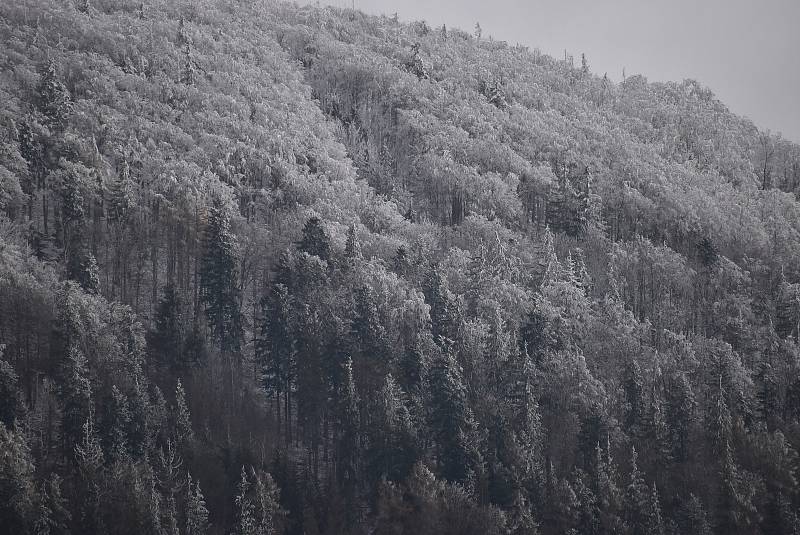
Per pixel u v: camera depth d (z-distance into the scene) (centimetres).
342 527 12694
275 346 15288
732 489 13038
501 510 12588
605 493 13050
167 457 12438
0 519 10700
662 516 13188
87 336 13550
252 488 12281
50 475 11756
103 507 11169
